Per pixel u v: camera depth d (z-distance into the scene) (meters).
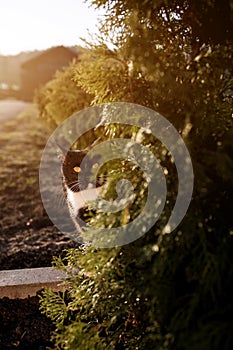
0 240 5.27
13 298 3.45
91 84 2.47
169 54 2.22
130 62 2.29
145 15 2.27
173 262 1.94
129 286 2.15
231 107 2.26
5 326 3.21
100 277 2.27
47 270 3.68
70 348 2.29
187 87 2.12
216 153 1.97
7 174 9.07
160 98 2.21
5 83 81.69
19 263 4.34
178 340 1.82
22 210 6.54
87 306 2.44
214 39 2.30
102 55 2.38
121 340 2.36
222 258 1.85
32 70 47.25
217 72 2.14
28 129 17.66
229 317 1.80
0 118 24.33
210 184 2.00
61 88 6.43
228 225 1.99
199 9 2.24
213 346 1.70
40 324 3.21
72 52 43.56
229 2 2.12
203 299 1.83
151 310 2.00
